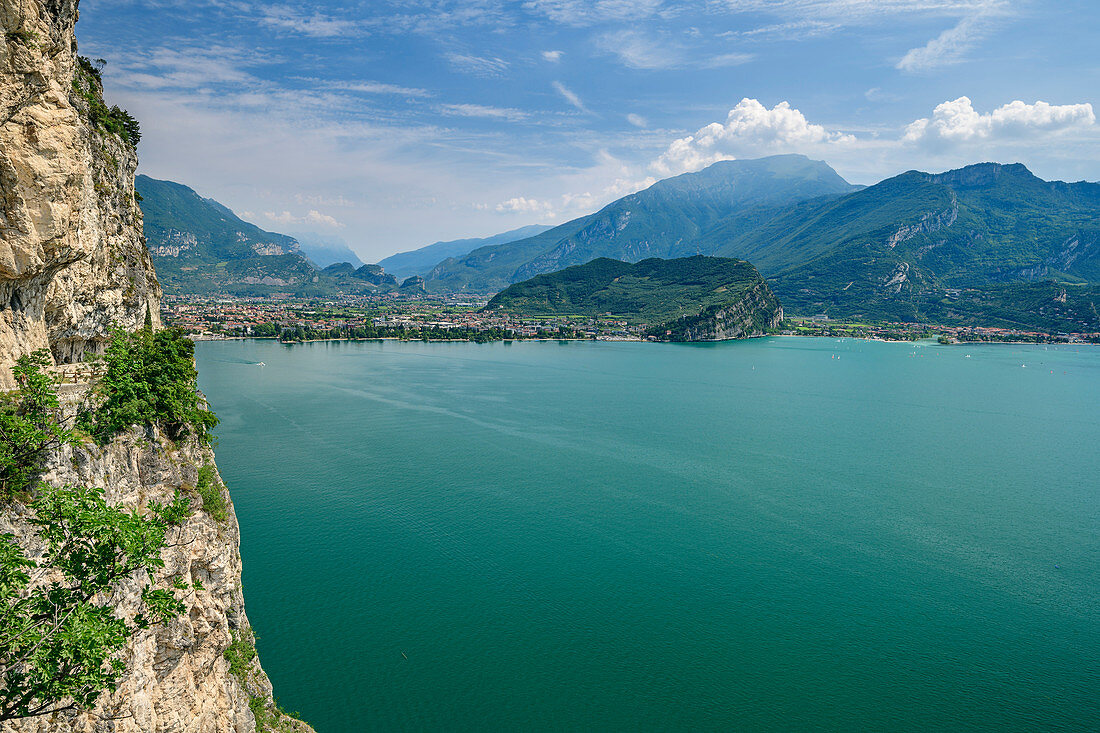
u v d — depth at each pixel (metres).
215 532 43.16
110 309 44.66
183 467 42.25
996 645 78.50
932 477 143.38
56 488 26.58
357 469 135.50
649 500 123.94
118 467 35.09
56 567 27.52
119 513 27.05
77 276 38.34
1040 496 131.38
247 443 152.88
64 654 23.20
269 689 52.06
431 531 105.56
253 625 77.62
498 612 82.44
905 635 80.06
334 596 84.56
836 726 65.19
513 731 62.97
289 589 85.81
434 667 71.56
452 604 83.81
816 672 72.81
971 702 68.81
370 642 75.38
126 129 51.69
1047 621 83.75
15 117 28.25
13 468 27.27
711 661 74.25
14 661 23.22
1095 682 72.25
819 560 99.62
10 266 29.08
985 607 86.88
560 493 126.06
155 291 59.19
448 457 147.25
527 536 105.25
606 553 100.00
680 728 64.19
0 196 28.31
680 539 106.00
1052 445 174.50
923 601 88.06
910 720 66.12
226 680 42.97
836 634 79.94
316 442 155.75
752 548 103.38
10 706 24.52
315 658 72.31
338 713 64.44
